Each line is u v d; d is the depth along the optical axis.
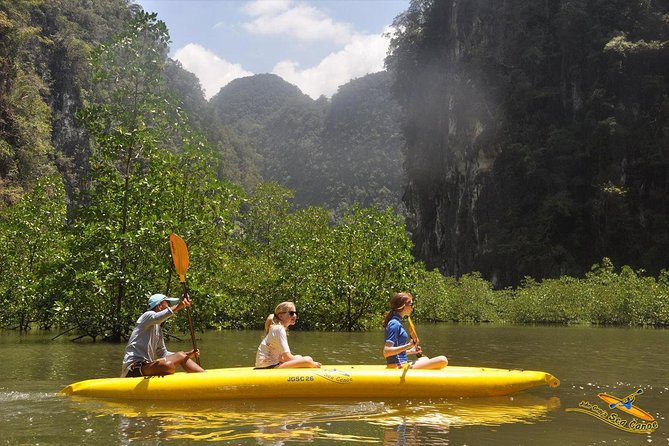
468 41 74.94
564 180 62.97
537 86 68.88
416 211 82.00
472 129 71.25
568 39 66.06
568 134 63.84
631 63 62.41
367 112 159.00
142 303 13.96
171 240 7.96
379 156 150.00
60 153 56.62
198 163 15.65
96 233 13.98
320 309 20.89
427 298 31.38
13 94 45.34
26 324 18.19
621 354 12.46
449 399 6.80
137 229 14.27
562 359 11.35
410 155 83.06
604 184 59.19
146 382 6.78
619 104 62.62
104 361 10.27
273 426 5.45
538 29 69.88
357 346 13.54
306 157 162.25
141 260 14.34
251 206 29.52
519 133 67.12
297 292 21.00
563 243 61.03
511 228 64.56
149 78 15.02
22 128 43.94
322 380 6.80
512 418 5.84
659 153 59.12
